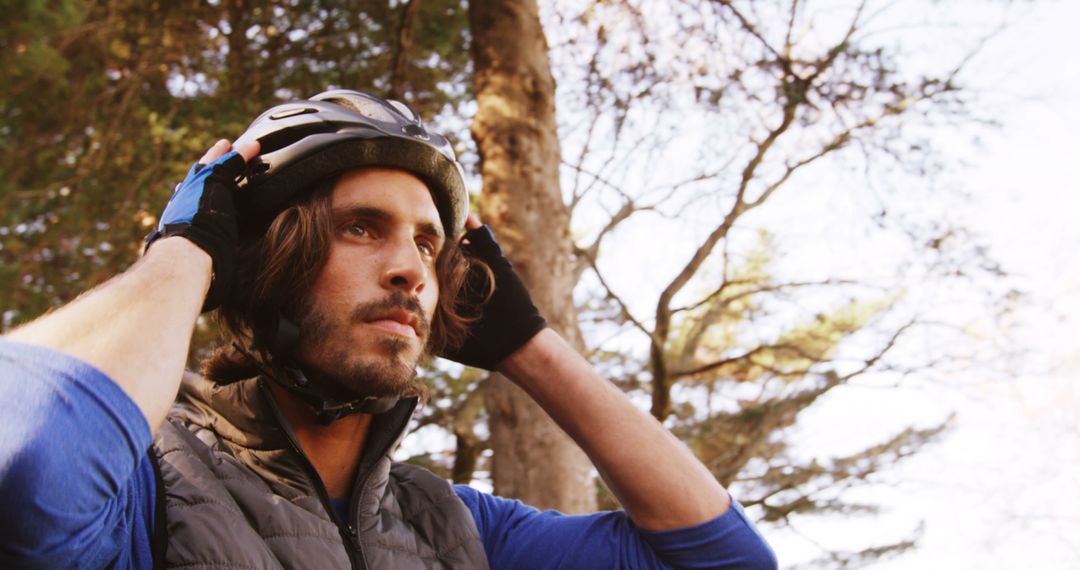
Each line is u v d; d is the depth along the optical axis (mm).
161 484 1134
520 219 5441
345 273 1262
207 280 1117
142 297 1032
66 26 6027
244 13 6988
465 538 1370
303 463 1262
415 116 1407
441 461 9055
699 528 1439
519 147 5586
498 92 5695
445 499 1401
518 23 5809
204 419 1284
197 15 6922
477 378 8859
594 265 8906
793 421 10312
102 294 1023
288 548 1172
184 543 1098
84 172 6863
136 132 6965
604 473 1482
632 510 1461
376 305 1252
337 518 1257
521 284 1583
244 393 1277
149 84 7105
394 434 1334
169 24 6887
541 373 1523
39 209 7027
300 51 7230
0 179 6734
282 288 1257
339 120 1331
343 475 1327
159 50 6988
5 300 6656
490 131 5648
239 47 7082
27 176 6918
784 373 10227
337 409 1275
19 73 5980
